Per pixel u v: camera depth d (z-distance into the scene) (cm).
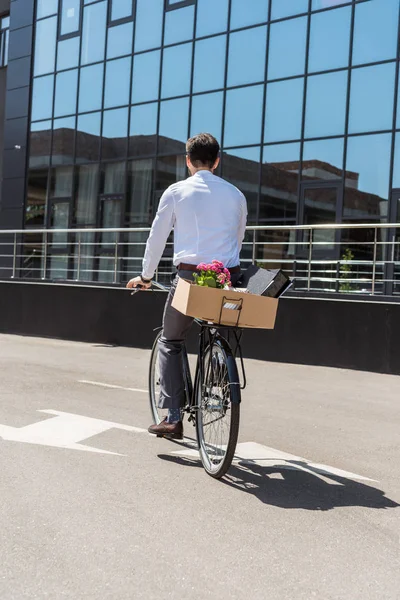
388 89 1485
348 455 488
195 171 458
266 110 1658
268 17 1662
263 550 302
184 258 437
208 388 427
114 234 1906
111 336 1228
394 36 1481
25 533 308
